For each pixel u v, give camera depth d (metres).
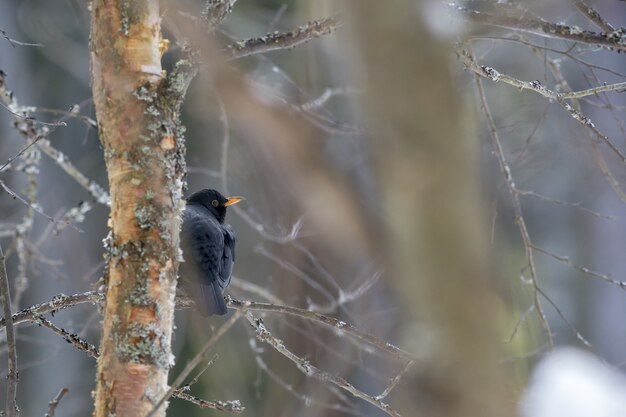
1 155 18.80
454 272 4.16
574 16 16.64
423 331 4.25
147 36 7.62
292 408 16.28
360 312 14.20
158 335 7.29
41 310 8.30
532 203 21.80
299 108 10.84
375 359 14.57
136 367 7.17
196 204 12.73
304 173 6.82
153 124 7.50
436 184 4.14
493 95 17.45
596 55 19.95
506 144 16.36
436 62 4.18
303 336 15.19
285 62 17.48
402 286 4.30
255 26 19.20
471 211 4.18
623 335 21.34
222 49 8.37
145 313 7.27
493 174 13.58
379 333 11.85
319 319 8.26
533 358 12.66
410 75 4.15
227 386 19.31
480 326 4.18
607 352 21.19
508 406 4.28
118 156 7.48
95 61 7.65
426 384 4.28
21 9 24.62
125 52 7.55
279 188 13.63
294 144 6.94
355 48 4.25
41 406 21.72
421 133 4.15
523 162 15.31
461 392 4.18
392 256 4.42
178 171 7.63
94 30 7.66
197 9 7.61
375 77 4.20
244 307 5.96
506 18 8.39
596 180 21.27
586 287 21.75
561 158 16.39
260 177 16.27
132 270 7.32
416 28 4.17
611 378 13.13
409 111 4.15
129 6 7.54
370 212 5.05
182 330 20.97
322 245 14.87
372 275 13.87
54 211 21.14
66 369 22.50
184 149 7.76
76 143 24.05
